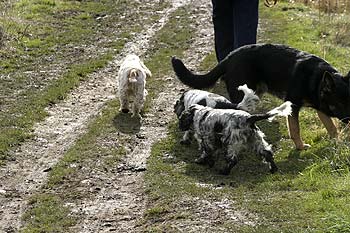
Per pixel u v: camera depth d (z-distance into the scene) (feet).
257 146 29.71
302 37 57.67
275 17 66.85
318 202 25.59
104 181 29.73
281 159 31.94
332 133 34.12
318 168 29.40
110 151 33.35
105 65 51.24
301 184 27.99
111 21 66.08
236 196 27.02
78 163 31.86
